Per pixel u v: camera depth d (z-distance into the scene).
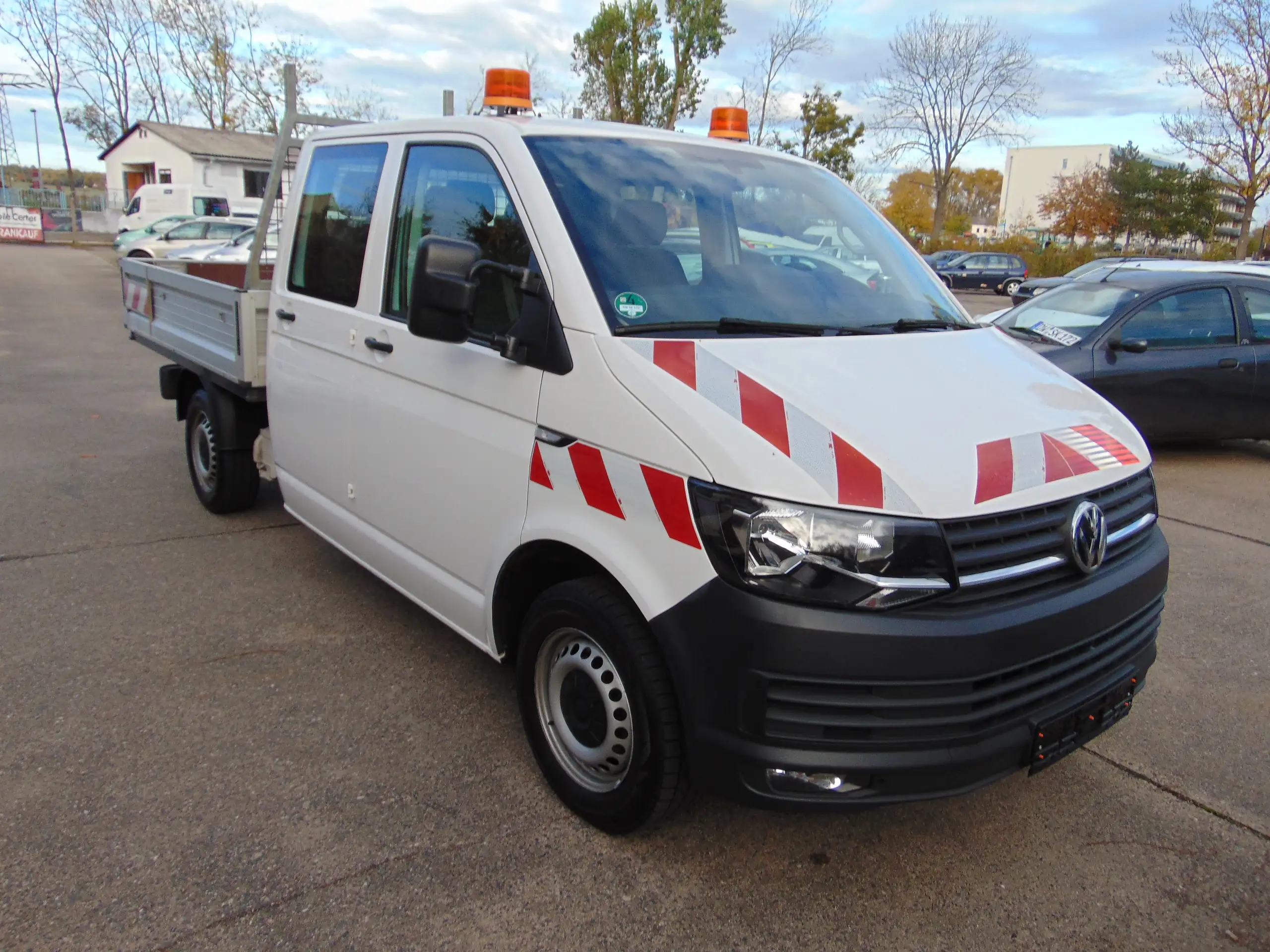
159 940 2.45
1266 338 8.12
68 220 42.53
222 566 5.00
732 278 3.13
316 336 4.08
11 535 5.32
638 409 2.54
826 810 2.40
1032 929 2.66
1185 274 8.29
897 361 2.85
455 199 3.33
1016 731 2.48
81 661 3.91
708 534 2.35
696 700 2.43
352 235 3.89
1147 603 2.79
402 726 3.52
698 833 2.98
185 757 3.26
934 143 44.12
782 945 2.55
